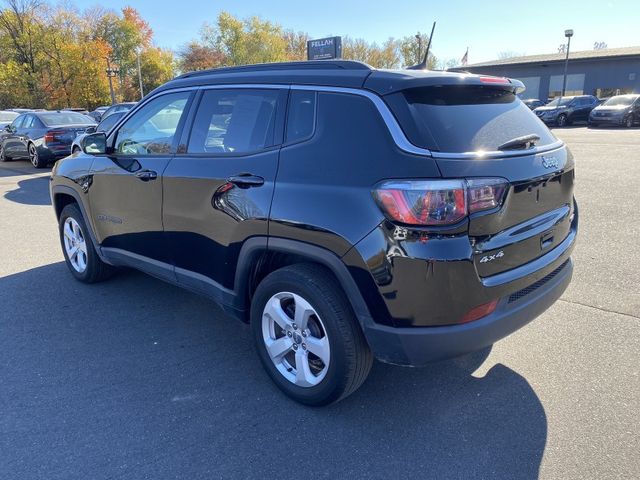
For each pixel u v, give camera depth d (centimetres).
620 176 997
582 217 687
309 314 275
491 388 304
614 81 3709
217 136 324
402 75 256
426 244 226
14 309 426
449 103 261
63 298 450
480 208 231
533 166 262
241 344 366
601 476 231
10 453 252
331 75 274
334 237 247
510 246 251
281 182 272
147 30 6700
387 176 233
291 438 263
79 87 4772
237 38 6712
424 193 223
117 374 325
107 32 6122
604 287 446
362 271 241
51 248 606
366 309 246
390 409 287
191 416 281
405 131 238
